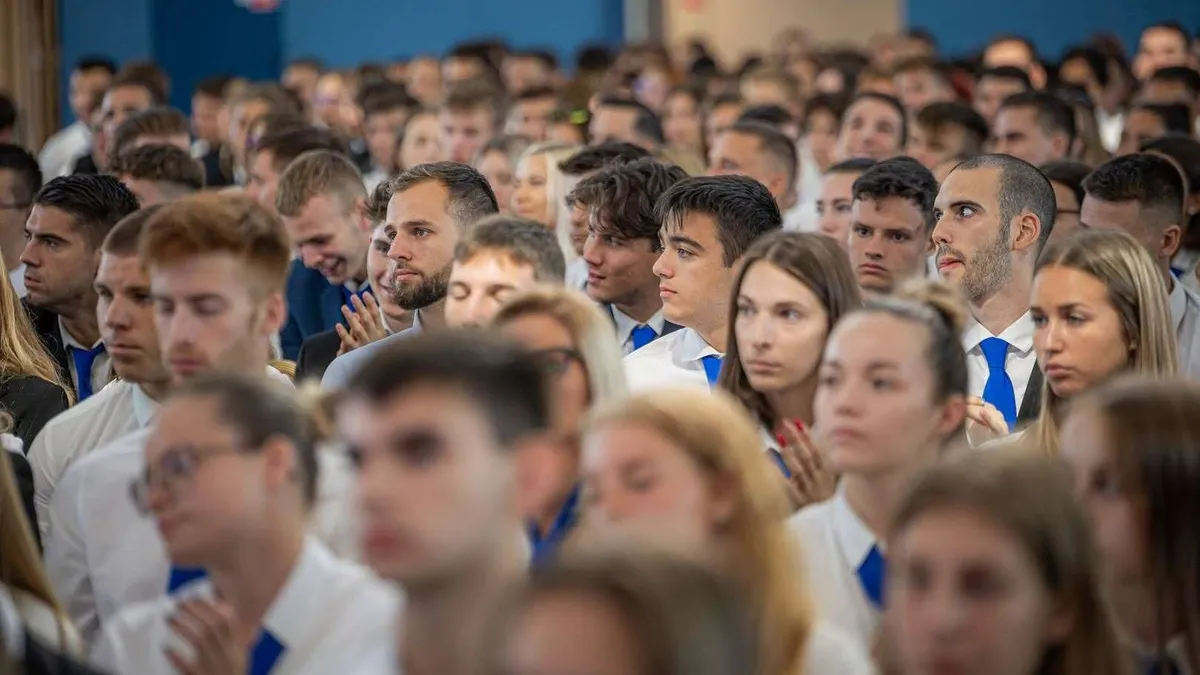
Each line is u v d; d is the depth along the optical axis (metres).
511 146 16.86
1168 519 5.72
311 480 6.09
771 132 16.25
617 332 11.72
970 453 5.27
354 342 11.01
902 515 5.11
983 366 11.22
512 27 44.91
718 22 47.81
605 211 11.09
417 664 4.89
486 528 4.80
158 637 6.24
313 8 41.72
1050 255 8.73
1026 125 17.80
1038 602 4.99
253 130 20.14
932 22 40.59
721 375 8.70
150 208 8.80
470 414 4.78
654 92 29.09
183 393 6.03
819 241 8.49
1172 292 11.95
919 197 11.69
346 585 6.05
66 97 35.12
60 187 11.13
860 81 27.50
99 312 8.91
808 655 5.84
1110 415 5.83
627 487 5.80
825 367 6.85
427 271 10.62
